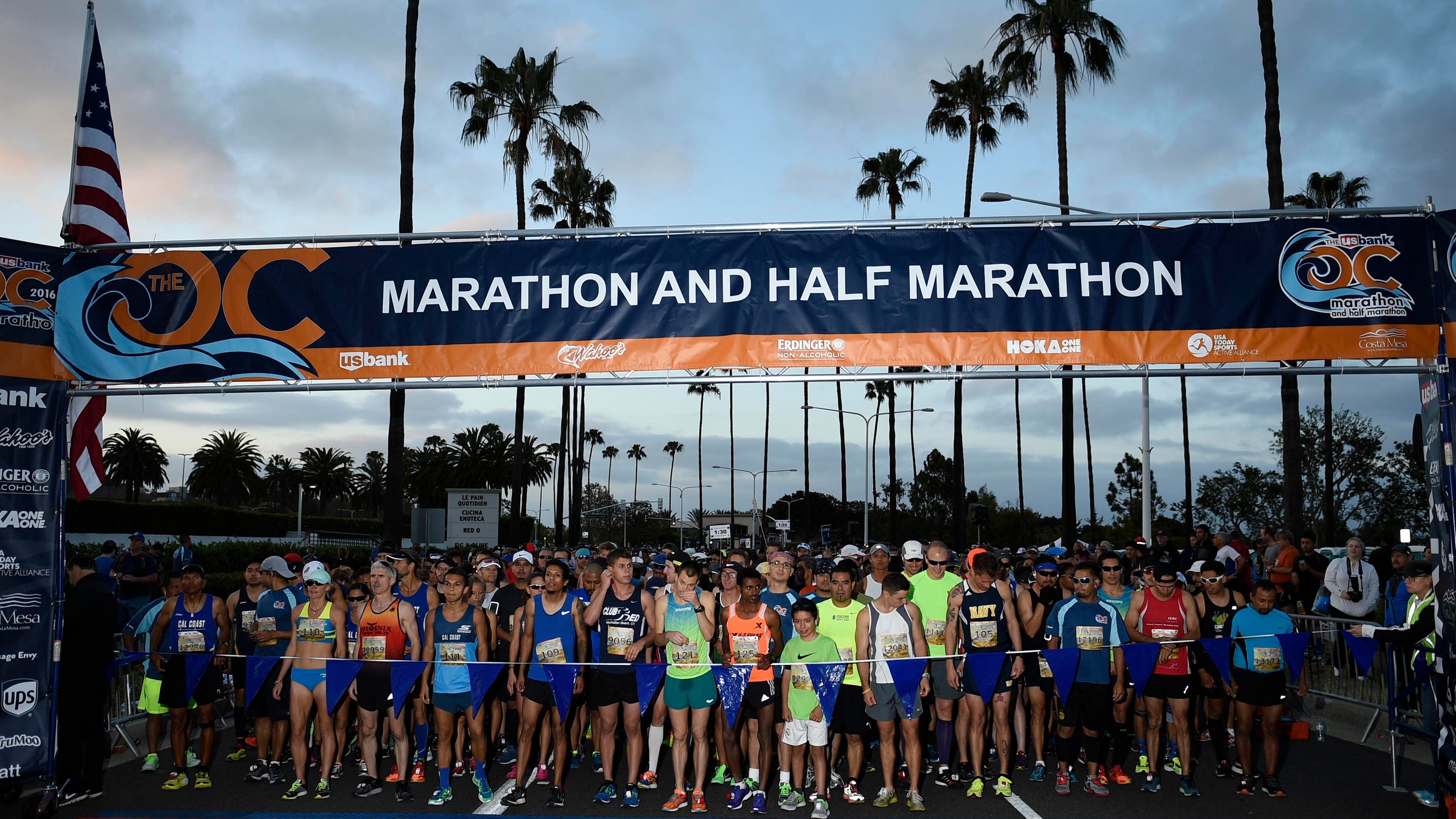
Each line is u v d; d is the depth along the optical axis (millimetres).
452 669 7801
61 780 7766
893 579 7719
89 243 8711
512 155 31578
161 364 8625
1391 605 10414
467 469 61000
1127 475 73250
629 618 7805
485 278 8617
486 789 7797
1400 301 7906
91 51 8914
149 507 35406
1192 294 8141
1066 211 20641
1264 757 8055
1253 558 16203
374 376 8578
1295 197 38750
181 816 7434
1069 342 8172
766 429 70812
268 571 8992
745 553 10344
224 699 11180
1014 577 10719
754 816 7426
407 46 18625
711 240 8531
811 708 7414
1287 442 16281
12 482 7898
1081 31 26688
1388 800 7770
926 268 8344
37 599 7797
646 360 8430
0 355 7988
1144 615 8180
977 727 7996
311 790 8234
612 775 7828
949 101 37438
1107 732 8547
